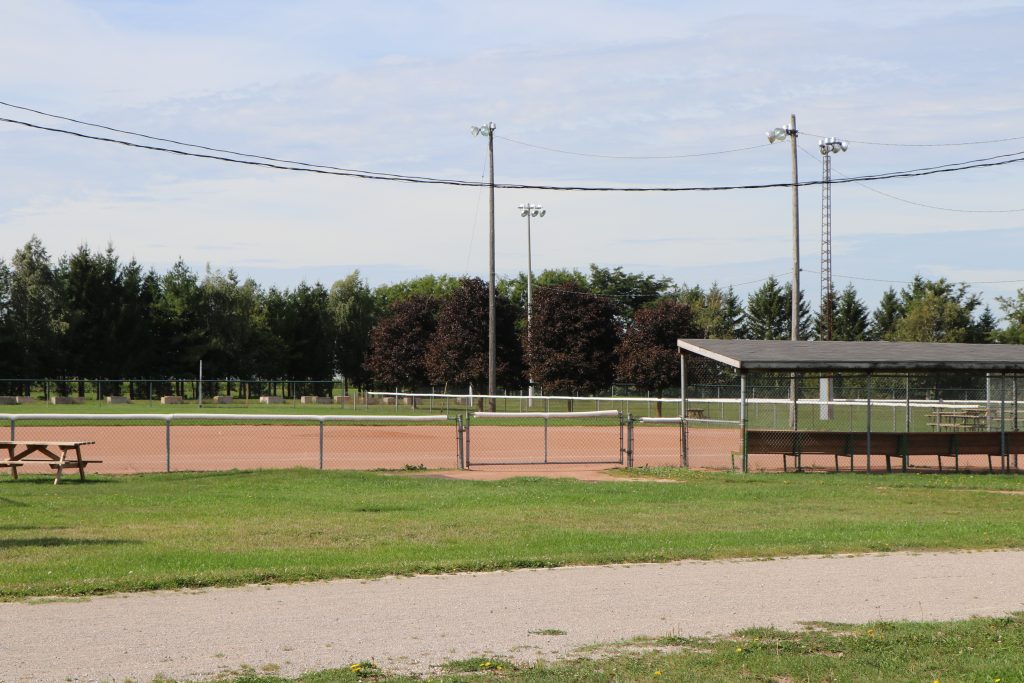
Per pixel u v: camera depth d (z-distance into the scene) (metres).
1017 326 74.31
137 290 84.38
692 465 26.78
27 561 11.52
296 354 95.19
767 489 20.39
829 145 47.62
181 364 85.69
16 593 9.80
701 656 8.09
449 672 7.56
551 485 20.73
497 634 8.67
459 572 11.30
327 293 101.19
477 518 15.87
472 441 33.75
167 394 83.25
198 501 17.77
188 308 86.00
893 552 12.94
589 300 61.91
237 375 88.38
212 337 85.69
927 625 9.09
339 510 16.75
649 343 59.88
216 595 9.97
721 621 9.23
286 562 11.63
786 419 43.09
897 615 9.56
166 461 24.39
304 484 20.52
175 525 14.84
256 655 7.89
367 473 22.52
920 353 26.14
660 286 110.00
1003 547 13.30
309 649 8.09
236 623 8.87
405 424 42.22
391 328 76.19
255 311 92.56
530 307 62.78
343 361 98.75
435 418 25.30
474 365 65.50
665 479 22.66
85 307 81.75
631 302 107.81
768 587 10.73
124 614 9.13
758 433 24.31
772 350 25.52
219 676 7.33
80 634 8.40
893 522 15.84
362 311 98.94
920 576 11.38
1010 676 7.70
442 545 13.11
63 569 11.02
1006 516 16.86
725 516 16.39
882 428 36.56
